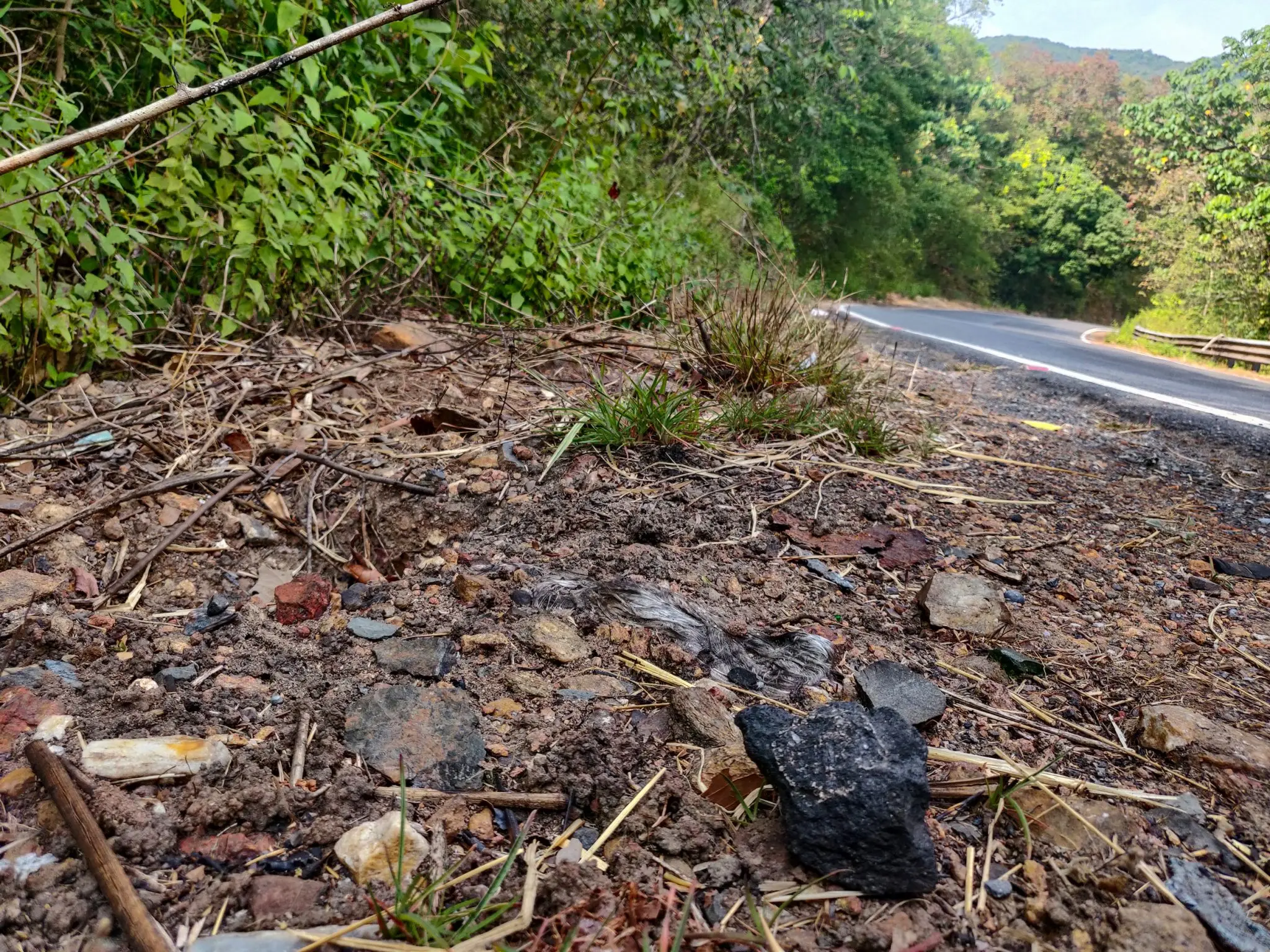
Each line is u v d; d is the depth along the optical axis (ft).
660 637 6.71
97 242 12.28
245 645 6.37
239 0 14.32
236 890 4.16
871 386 15.20
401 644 6.42
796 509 9.39
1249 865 4.76
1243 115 71.31
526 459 9.85
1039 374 25.72
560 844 4.66
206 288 13.25
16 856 4.27
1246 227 61.00
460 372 13.06
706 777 5.18
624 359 14.17
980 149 166.61
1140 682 6.68
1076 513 10.56
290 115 13.58
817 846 4.50
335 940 3.87
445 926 3.99
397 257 16.01
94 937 3.84
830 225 101.65
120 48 14.19
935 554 8.73
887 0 62.03
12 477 8.45
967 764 5.50
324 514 8.53
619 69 25.29
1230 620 7.85
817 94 66.49
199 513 8.03
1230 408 21.21
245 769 4.97
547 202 18.06
